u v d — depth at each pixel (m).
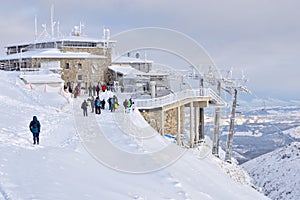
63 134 24.03
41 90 44.72
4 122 25.34
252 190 26.55
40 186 12.35
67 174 14.73
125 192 14.03
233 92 44.88
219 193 19.56
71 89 51.59
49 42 63.44
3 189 11.40
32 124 20.09
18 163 14.98
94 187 13.74
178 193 16.03
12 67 61.16
